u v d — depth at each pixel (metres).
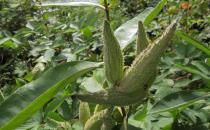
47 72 0.49
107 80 0.51
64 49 1.27
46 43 1.41
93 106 0.63
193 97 0.56
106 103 0.49
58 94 0.75
